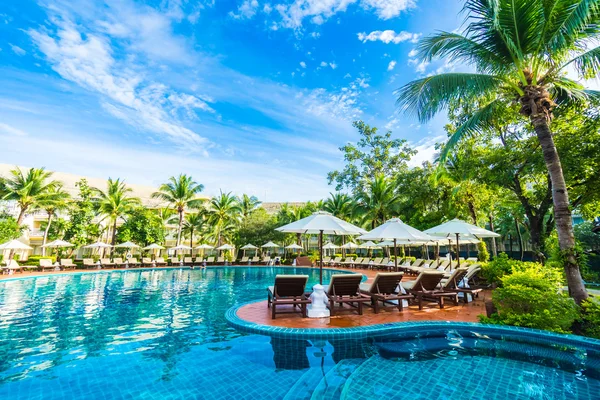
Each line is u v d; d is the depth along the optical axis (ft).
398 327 18.98
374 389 11.79
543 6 20.59
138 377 12.82
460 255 109.40
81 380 12.50
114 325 21.20
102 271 67.67
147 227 94.07
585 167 31.55
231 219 112.27
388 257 78.59
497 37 22.71
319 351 16.05
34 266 65.98
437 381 12.48
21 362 14.34
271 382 12.42
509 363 14.40
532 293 18.52
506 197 55.06
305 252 118.83
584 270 38.99
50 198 81.30
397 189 80.18
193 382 12.39
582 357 15.20
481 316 20.45
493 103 26.20
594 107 29.86
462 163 43.91
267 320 20.97
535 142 35.50
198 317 23.72
